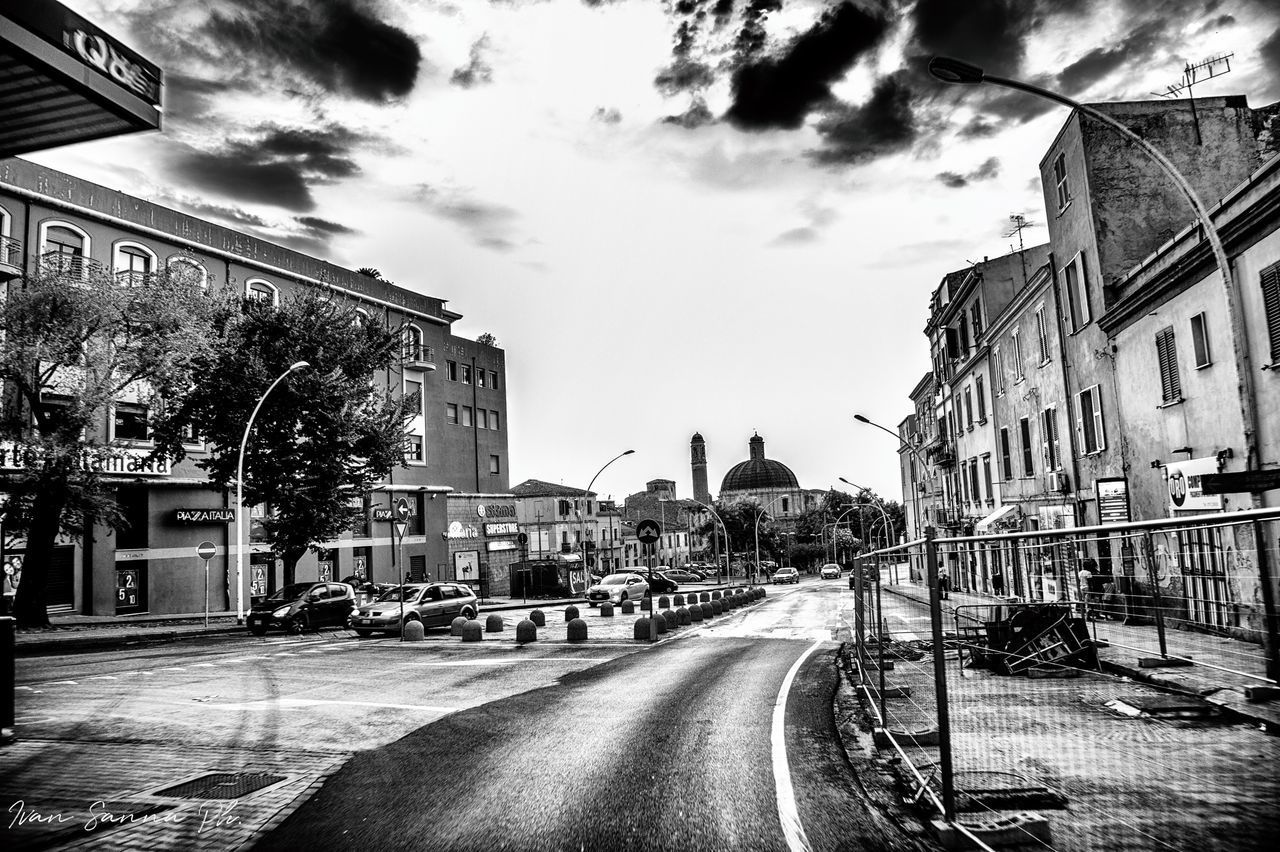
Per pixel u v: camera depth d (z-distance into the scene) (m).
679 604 36.28
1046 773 5.90
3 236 31.11
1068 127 23.17
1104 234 21.80
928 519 48.31
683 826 5.80
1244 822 3.79
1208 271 16.30
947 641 7.64
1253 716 3.73
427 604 26.64
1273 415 14.41
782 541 117.88
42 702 12.05
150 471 34.72
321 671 15.74
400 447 33.59
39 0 7.55
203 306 28.77
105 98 8.23
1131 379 20.31
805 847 5.34
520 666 16.16
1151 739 4.63
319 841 5.61
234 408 29.89
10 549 29.70
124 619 32.88
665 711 10.59
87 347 26.91
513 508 58.22
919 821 5.84
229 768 7.74
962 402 39.53
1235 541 3.82
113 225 35.16
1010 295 33.91
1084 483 23.67
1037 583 6.20
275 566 41.12
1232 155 21.62
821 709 10.55
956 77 12.42
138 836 5.77
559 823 5.91
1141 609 4.75
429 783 7.10
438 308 55.38
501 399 62.69
